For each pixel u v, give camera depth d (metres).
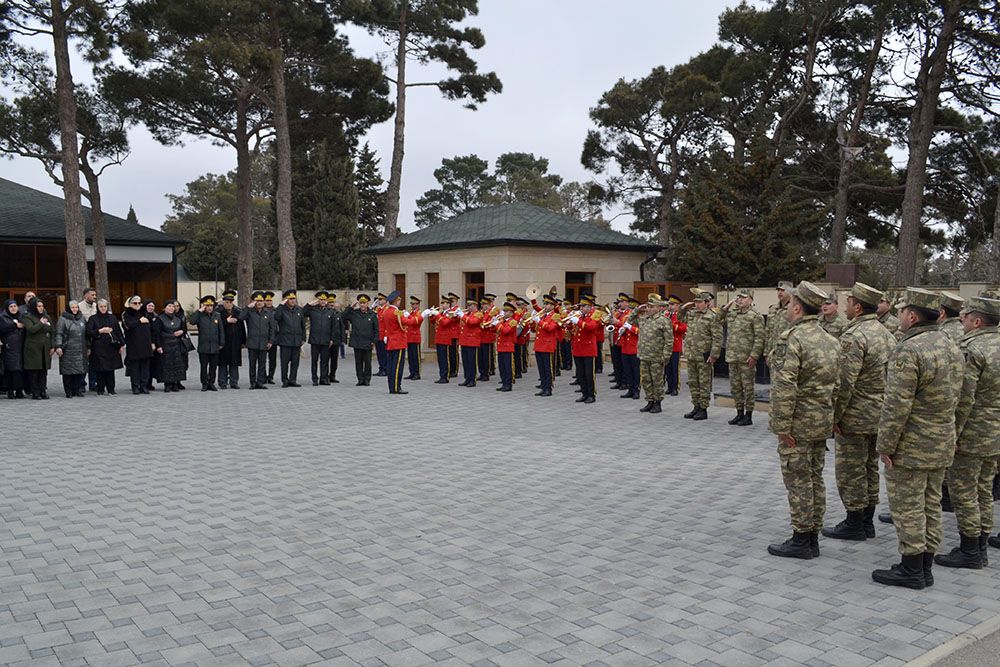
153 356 18.03
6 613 5.34
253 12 27.41
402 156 37.16
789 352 6.44
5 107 28.30
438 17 36.53
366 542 6.88
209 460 10.27
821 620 5.27
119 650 4.77
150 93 29.41
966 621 5.27
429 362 26.09
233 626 5.12
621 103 39.06
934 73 25.94
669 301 16.31
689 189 29.86
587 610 5.41
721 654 4.74
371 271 51.09
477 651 4.76
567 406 15.58
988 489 6.59
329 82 32.03
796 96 33.97
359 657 4.68
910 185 26.77
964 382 6.32
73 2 23.58
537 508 8.00
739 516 7.75
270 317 18.86
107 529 7.24
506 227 24.66
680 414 14.50
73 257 24.88
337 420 13.70
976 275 41.09
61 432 12.39
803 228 25.67
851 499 7.04
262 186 78.38
